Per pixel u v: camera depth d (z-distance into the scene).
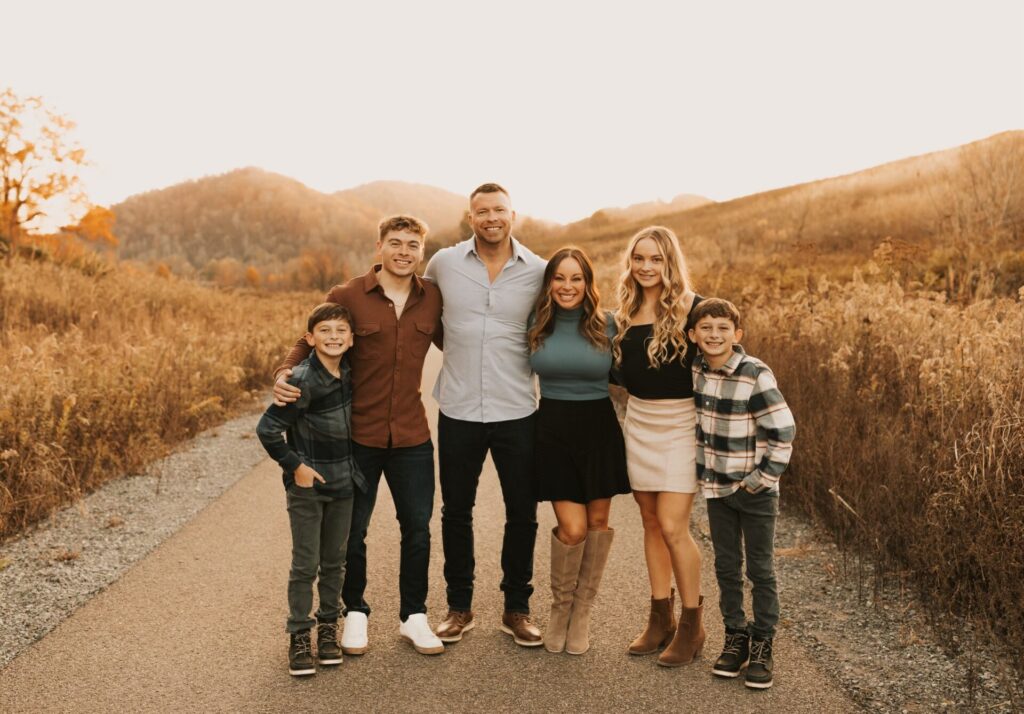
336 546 3.55
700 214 70.81
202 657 3.45
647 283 3.54
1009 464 3.90
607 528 3.69
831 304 8.29
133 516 5.36
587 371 3.63
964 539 3.70
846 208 39.06
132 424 6.90
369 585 4.39
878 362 6.29
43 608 3.88
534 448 3.78
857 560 4.40
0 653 3.43
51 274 15.36
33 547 4.70
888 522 4.29
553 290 3.61
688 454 3.49
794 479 5.46
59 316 12.34
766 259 22.41
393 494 3.82
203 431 8.15
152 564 4.53
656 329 3.46
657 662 3.48
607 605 4.10
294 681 3.27
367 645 3.62
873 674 3.22
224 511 5.57
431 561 4.81
